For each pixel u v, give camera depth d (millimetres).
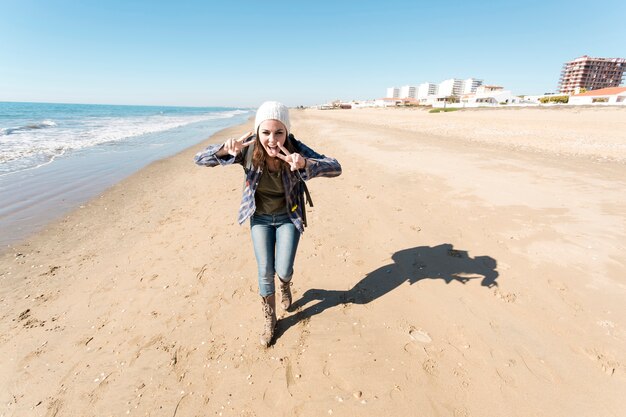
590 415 1969
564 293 3113
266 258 2574
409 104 117938
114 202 6664
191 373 2412
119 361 2537
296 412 2092
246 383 2316
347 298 3240
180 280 3643
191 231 5039
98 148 14227
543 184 6785
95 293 3439
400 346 2586
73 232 5094
